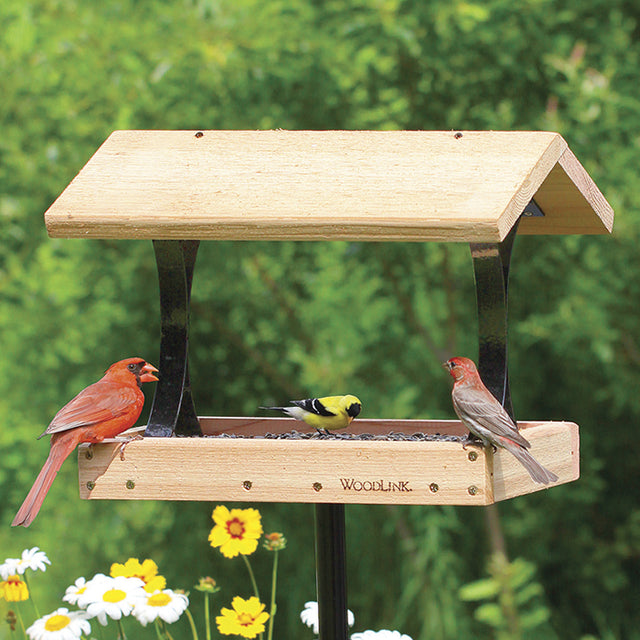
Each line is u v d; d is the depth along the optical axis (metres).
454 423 8.02
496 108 12.82
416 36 12.56
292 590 13.44
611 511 13.59
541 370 13.41
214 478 6.52
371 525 13.48
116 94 12.77
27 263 13.50
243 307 13.28
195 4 12.87
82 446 6.72
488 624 13.23
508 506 13.52
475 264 7.03
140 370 7.07
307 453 6.39
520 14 12.62
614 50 12.82
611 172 12.14
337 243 13.24
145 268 13.05
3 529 14.11
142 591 7.09
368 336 13.34
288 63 12.63
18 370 13.48
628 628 13.48
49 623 6.97
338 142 7.11
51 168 13.02
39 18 13.09
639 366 12.76
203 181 6.89
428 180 6.52
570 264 12.59
